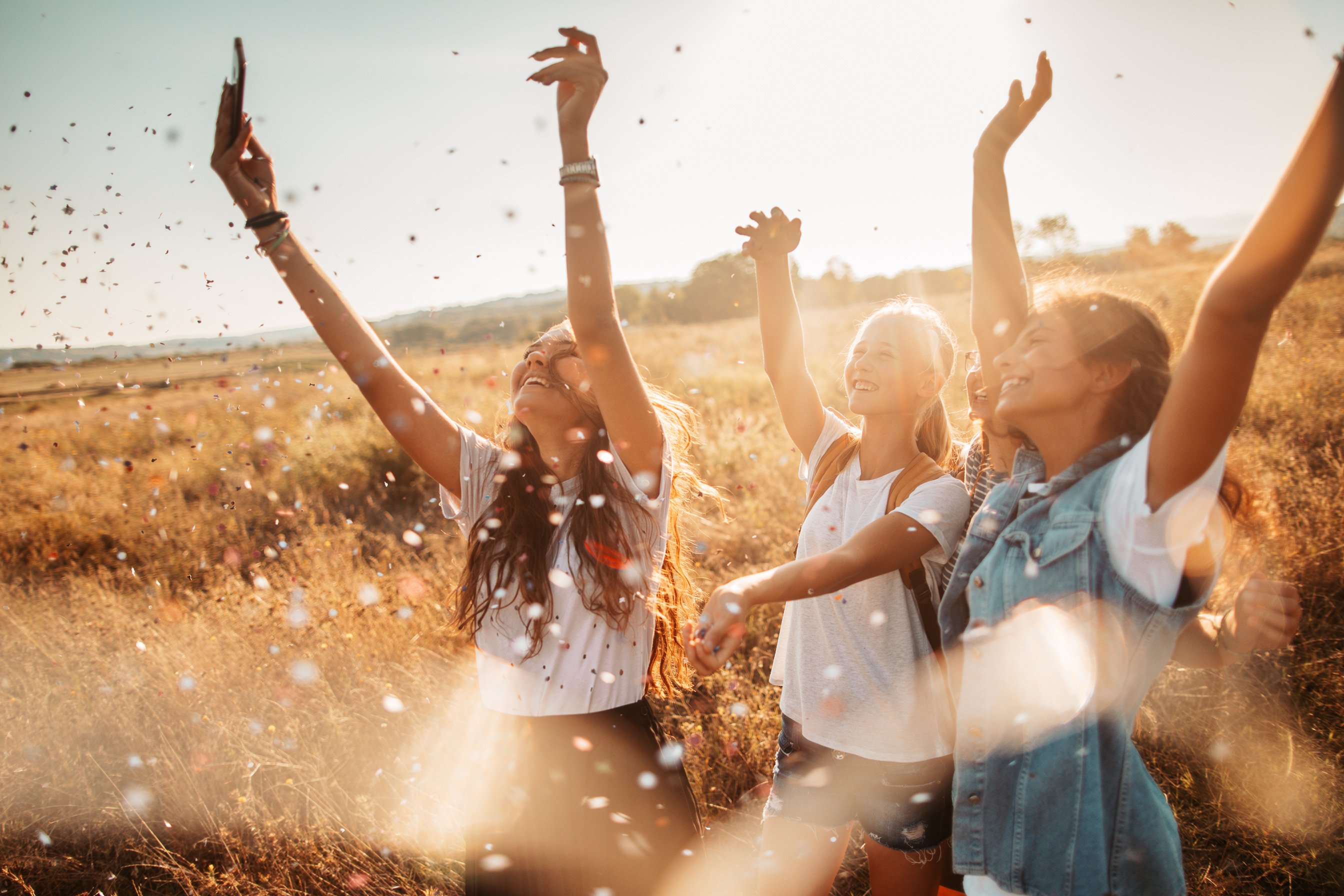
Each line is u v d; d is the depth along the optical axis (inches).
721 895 85.7
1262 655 109.4
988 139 59.7
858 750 67.9
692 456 243.1
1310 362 252.2
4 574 200.4
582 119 54.6
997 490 55.7
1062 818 48.1
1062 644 47.7
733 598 50.9
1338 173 33.1
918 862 69.4
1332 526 132.9
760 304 78.0
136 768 106.3
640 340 738.8
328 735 111.6
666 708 118.0
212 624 145.8
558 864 63.5
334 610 133.6
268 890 88.6
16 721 114.3
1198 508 41.3
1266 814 88.9
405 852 93.8
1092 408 49.2
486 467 69.9
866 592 67.1
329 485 261.3
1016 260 61.0
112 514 229.6
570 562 65.6
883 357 67.6
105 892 91.2
